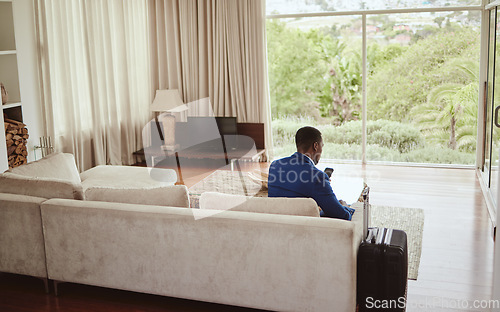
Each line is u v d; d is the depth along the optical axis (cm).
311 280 281
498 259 286
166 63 721
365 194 304
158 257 307
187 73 708
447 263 377
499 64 507
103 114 644
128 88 672
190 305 323
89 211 313
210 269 299
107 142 649
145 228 305
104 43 636
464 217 472
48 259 330
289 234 279
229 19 680
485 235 429
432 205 508
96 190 327
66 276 329
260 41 678
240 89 696
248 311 313
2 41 503
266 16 696
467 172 635
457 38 638
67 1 579
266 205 295
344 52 684
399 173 635
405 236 297
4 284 355
